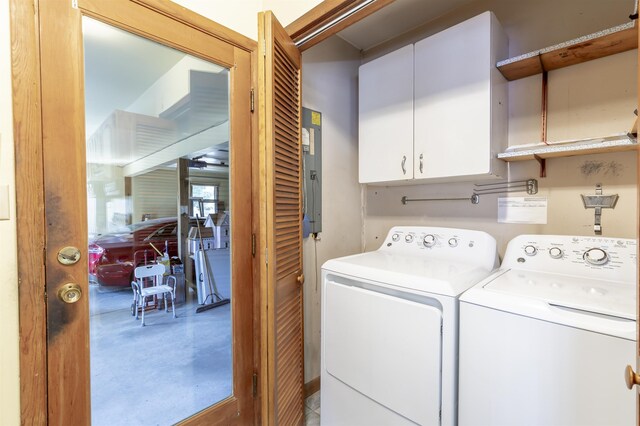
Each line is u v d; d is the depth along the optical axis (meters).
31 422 0.95
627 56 1.43
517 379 1.03
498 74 1.61
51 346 0.99
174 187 1.33
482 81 1.53
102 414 1.15
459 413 1.16
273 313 1.42
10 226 0.92
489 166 1.51
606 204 1.47
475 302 1.12
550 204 1.64
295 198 1.68
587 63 1.53
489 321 1.09
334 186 2.27
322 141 2.16
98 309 1.14
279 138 1.47
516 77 1.70
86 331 1.07
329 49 2.21
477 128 1.54
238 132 1.47
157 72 1.25
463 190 1.98
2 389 0.91
